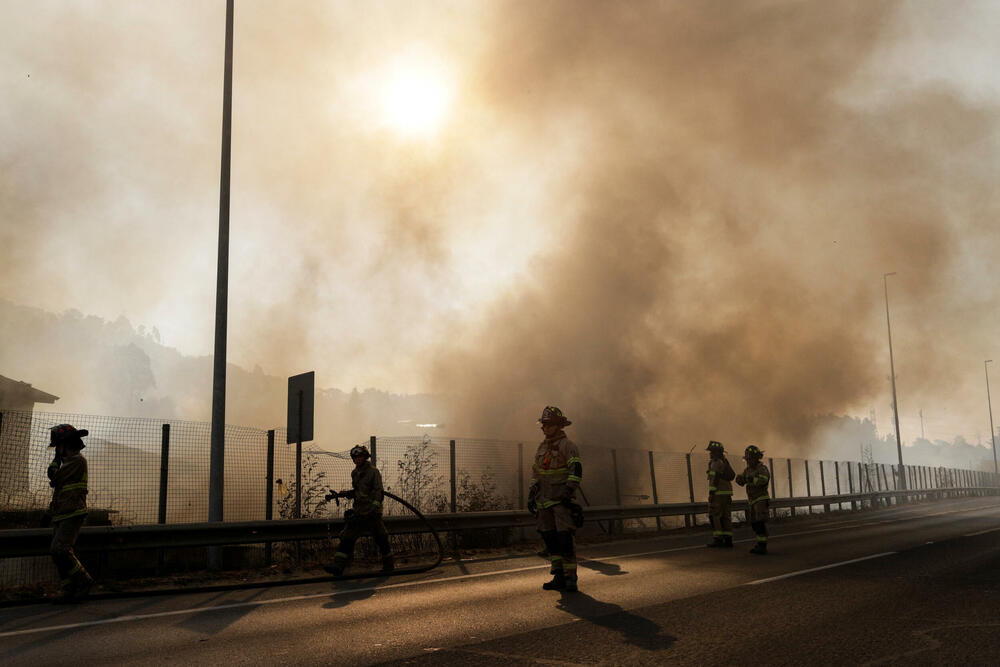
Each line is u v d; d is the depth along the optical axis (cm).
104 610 729
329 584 924
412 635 591
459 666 486
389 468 1509
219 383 1092
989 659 492
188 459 1212
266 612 712
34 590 838
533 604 736
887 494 3462
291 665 495
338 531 1142
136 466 1152
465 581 934
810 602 725
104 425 1151
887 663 483
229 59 1209
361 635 594
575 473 822
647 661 494
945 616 646
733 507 2147
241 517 1239
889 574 934
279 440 1283
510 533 1517
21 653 538
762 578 906
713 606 707
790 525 2162
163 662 507
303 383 1206
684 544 1472
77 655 530
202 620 669
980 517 2300
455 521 1330
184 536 979
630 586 851
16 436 1098
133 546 932
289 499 1236
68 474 794
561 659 502
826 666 476
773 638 561
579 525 830
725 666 478
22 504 1082
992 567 996
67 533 781
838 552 1227
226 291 1124
